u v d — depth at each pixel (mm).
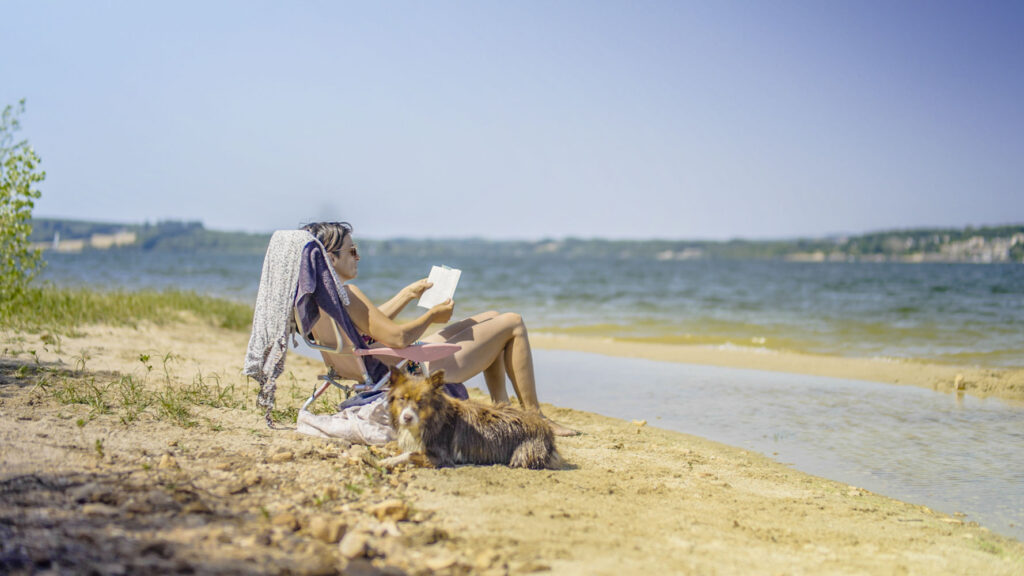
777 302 26828
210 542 2688
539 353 12508
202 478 3541
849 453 5766
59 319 9977
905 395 8398
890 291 34125
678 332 16078
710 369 10531
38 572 2191
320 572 2484
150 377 6609
